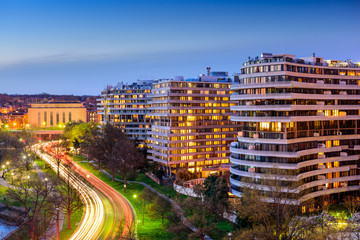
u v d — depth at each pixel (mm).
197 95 172500
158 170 161500
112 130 181375
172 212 108250
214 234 94312
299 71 108188
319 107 109562
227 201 103562
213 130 178500
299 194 96250
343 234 79375
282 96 103062
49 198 112562
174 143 168250
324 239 69875
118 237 94500
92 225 105688
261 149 107188
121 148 152625
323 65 115750
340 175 114125
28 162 179500
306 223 74000
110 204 127562
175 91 168875
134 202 129750
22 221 108438
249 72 112375
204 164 176250
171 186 146750
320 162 109875
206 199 104500
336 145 115000
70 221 110125
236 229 88375
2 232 100438
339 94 114812
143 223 106812
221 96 179125
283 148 103750
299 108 103625
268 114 106188
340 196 114938
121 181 161750
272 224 86750
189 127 171750
